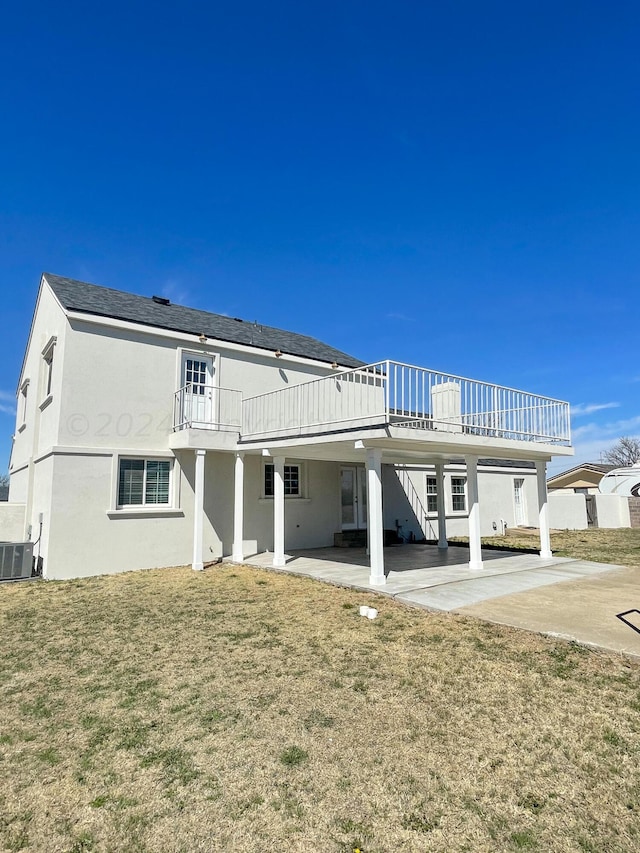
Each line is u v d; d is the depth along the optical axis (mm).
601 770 2992
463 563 10984
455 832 2447
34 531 11906
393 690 4227
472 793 2773
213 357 12977
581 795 2748
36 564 11070
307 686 4352
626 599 7270
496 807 2645
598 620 6125
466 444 9406
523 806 2650
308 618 6648
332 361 15266
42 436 12477
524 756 3164
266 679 4531
